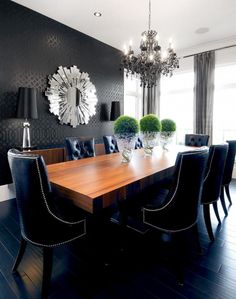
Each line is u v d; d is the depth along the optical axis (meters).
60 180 1.55
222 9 3.11
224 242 2.05
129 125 2.23
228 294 1.44
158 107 5.27
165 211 1.52
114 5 3.02
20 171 1.25
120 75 4.86
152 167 1.96
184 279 1.58
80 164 2.13
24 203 1.31
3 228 2.30
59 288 1.49
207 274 1.63
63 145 3.77
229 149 2.51
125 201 1.89
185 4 2.97
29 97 2.89
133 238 2.12
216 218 2.55
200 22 3.51
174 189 1.45
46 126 3.51
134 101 5.79
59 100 3.63
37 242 1.35
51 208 1.32
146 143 2.72
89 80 4.14
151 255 1.86
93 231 1.96
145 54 2.59
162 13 3.22
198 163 1.46
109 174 1.71
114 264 1.75
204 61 4.43
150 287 1.50
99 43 4.30
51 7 3.10
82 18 3.41
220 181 2.17
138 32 3.90
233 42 4.11
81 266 1.72
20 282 1.54
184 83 5.05
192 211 1.59
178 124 5.21
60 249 1.94
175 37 4.09
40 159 1.23
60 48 3.61
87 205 1.22
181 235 1.88
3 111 2.95
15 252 1.88
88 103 4.14
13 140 3.08
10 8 2.96
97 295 1.43
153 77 2.71
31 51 3.22
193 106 4.66
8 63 2.97
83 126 4.12
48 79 3.46
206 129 4.51
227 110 4.55
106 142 3.14
